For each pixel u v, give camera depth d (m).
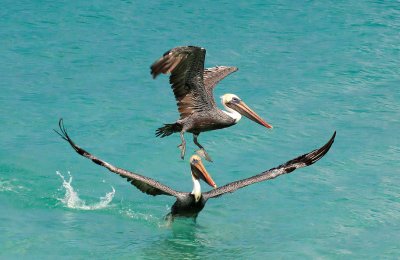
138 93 24.34
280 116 23.06
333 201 18.34
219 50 27.84
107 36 28.73
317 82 25.62
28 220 16.91
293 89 25.00
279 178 19.66
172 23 30.31
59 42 27.95
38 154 20.11
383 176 19.61
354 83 25.67
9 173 19.00
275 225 17.30
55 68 25.89
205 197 16.64
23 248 15.66
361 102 24.20
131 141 21.16
